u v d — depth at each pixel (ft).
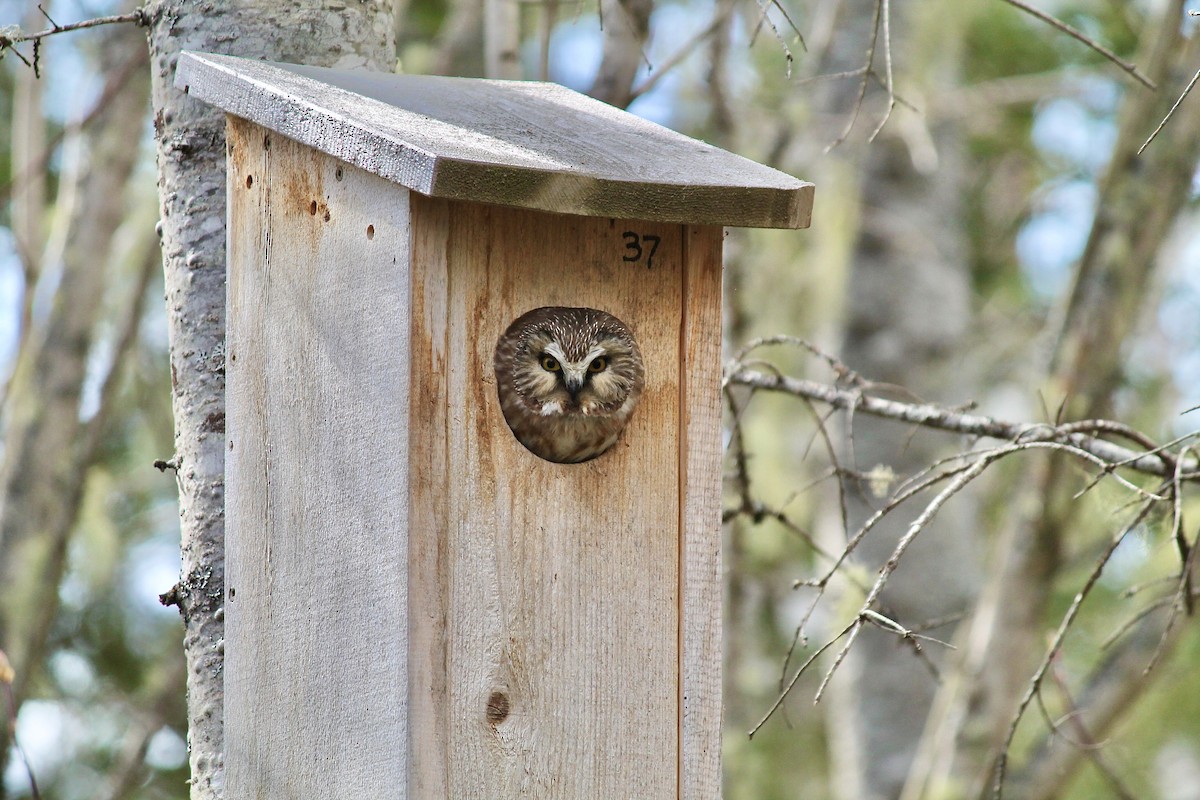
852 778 55.06
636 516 24.73
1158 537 31.83
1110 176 41.50
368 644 23.66
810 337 54.44
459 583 23.59
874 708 55.01
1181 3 40.75
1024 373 59.88
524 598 23.95
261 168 26.00
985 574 55.52
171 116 27.68
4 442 51.34
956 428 31.32
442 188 22.16
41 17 51.11
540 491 24.12
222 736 26.50
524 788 23.71
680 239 25.11
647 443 24.90
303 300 25.13
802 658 56.24
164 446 56.70
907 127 51.39
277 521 25.46
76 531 52.34
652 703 24.57
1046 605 43.55
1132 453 30.50
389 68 28.81
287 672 25.08
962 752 43.68
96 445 49.70
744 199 23.66
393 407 23.47
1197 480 28.63
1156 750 51.29
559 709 24.04
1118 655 44.98
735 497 46.19
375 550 23.67
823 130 55.31
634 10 37.81
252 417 26.05
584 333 24.29
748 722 55.57
